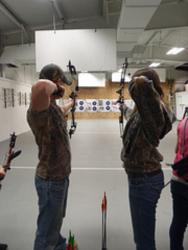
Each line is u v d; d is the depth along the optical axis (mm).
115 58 5316
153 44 8961
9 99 8852
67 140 1733
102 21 6578
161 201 3254
